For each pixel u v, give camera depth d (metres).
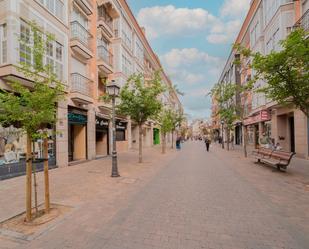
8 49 8.62
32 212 4.91
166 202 5.60
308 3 13.66
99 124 17.17
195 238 3.68
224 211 4.93
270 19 18.08
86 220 4.45
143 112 13.13
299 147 14.48
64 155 12.16
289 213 4.78
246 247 3.38
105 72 18.53
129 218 4.54
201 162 13.89
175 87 16.16
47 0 11.36
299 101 7.29
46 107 4.63
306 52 6.34
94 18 16.72
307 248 3.35
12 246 3.47
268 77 7.45
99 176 9.05
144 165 12.43
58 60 12.10
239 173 9.65
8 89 8.84
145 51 32.38
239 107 21.66
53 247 3.42
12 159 9.28
